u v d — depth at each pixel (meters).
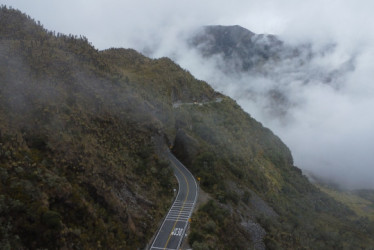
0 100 29.03
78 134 31.86
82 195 25.41
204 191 42.53
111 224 25.95
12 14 46.41
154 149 43.78
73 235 21.98
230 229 35.00
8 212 19.62
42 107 31.23
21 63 35.03
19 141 25.92
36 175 23.36
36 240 19.88
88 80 41.34
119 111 41.88
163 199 37.22
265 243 38.66
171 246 29.59
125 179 32.91
